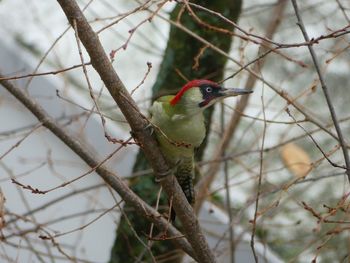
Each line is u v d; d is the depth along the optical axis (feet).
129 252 37.78
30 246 33.01
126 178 35.78
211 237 43.04
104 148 44.14
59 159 44.75
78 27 25.40
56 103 44.65
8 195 43.65
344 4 47.65
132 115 27.02
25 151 44.34
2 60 44.93
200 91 31.12
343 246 41.34
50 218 41.55
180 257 38.14
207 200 40.37
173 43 38.04
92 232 44.52
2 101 41.45
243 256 43.11
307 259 42.91
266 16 53.21
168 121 30.40
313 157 46.14
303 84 47.96
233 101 47.24
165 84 38.19
